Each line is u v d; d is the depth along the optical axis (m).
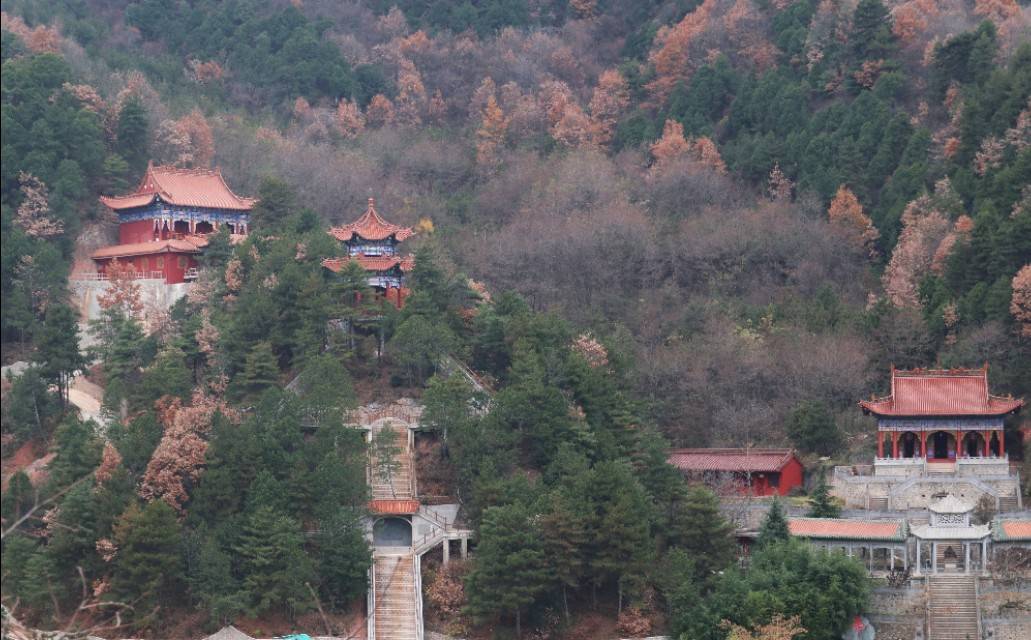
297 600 195.88
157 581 191.25
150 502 197.25
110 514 197.62
